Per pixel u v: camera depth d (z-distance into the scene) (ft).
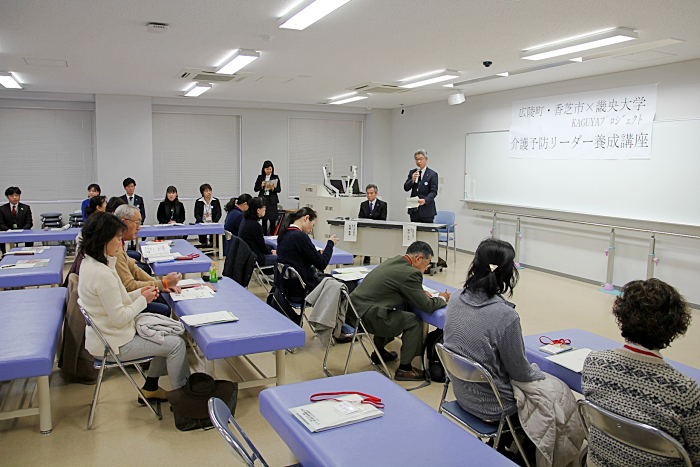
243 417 10.09
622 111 19.90
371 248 23.18
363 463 4.81
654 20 12.66
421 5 11.62
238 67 19.17
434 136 31.09
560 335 9.01
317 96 28.45
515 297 19.39
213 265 13.88
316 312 11.60
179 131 31.22
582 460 6.86
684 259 18.21
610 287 20.40
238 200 20.57
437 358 11.95
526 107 24.26
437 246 21.89
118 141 28.68
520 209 24.97
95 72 20.93
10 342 8.63
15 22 13.30
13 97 27.09
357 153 36.35
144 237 22.07
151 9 12.19
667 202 18.57
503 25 13.26
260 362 13.00
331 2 11.21
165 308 12.76
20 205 24.48
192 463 8.47
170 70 20.40
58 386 11.39
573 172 22.11
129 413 10.19
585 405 5.64
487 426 7.50
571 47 15.08
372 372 7.09
